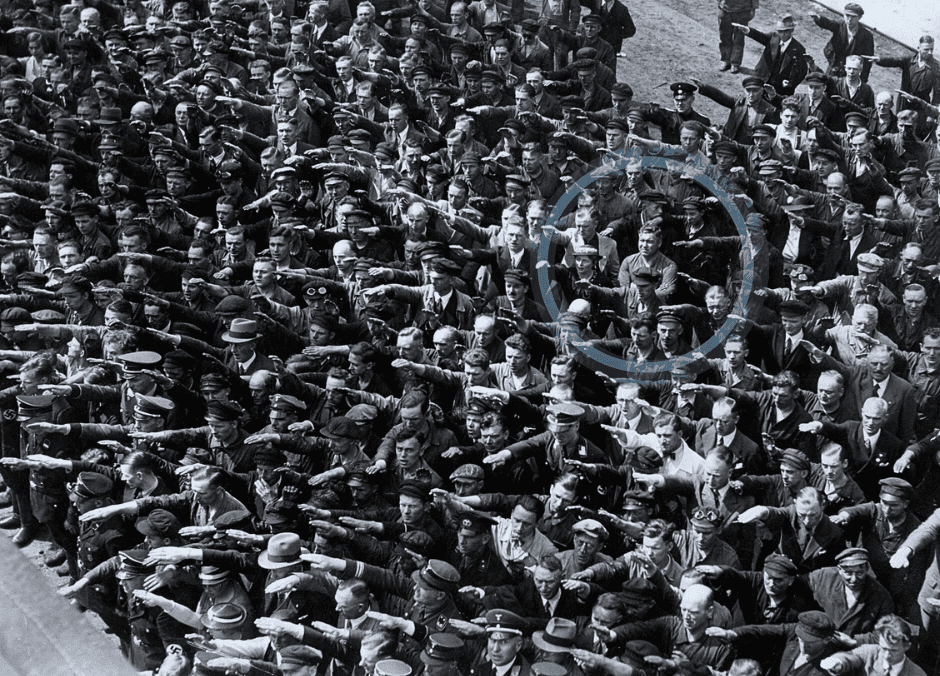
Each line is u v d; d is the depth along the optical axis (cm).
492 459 1800
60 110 2900
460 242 2355
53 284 2241
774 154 2695
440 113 2878
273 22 3250
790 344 2078
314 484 1720
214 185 2683
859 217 2378
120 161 2650
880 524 1705
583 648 1550
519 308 2177
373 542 1614
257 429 1955
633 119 2736
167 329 2128
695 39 3869
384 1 3378
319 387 1978
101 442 1803
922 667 1684
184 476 1745
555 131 2683
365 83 2892
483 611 1560
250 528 1669
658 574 1563
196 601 1630
